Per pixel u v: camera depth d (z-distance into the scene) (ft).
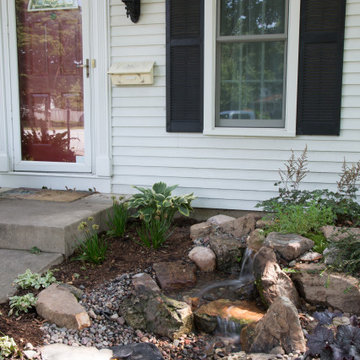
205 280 11.02
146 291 9.66
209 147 14.80
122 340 8.64
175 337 8.77
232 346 8.58
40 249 11.66
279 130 14.12
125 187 15.76
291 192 13.41
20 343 7.97
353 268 9.60
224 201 14.92
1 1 16.06
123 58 15.23
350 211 12.34
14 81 16.37
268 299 9.31
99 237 13.02
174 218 14.94
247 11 14.08
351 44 13.42
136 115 15.31
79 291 9.85
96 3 15.21
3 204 13.97
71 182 16.26
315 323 8.77
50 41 16.10
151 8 14.79
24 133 16.71
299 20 13.44
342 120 13.78
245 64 14.43
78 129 16.30
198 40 14.28
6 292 9.55
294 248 10.32
